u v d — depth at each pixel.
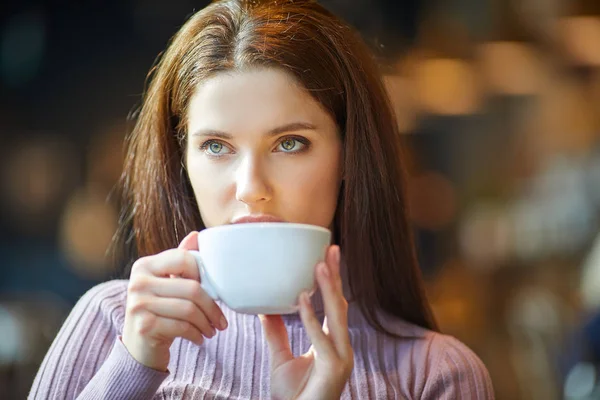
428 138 8.96
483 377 1.73
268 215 1.49
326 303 1.32
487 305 6.10
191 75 1.57
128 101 8.11
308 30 1.60
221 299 1.32
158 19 8.12
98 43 8.10
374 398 1.65
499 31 6.59
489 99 8.41
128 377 1.39
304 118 1.52
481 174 9.03
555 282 6.39
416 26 7.74
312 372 1.37
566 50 6.79
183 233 1.76
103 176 7.84
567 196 7.09
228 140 1.50
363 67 1.72
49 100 8.02
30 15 7.94
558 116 7.85
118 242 1.99
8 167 7.86
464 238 7.72
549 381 4.75
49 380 1.69
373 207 1.76
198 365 1.70
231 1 1.69
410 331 1.79
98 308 1.79
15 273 7.65
